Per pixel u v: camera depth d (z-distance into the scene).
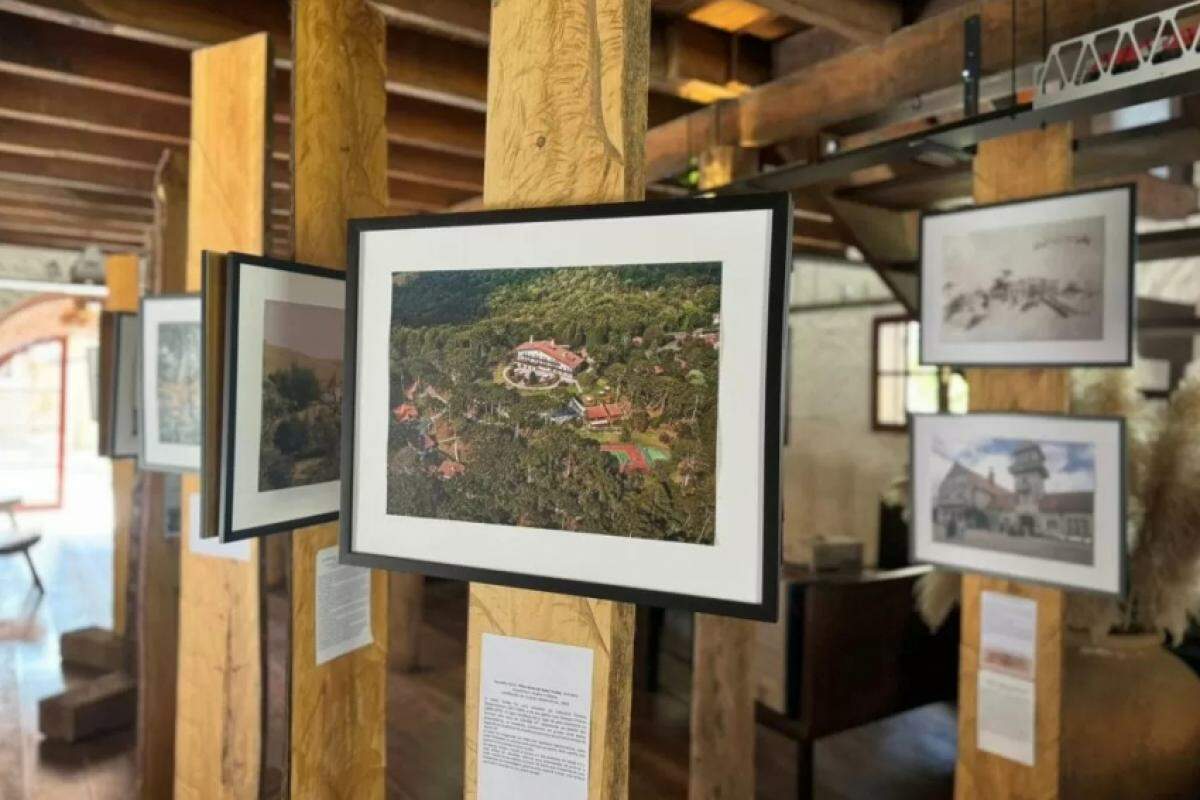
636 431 1.04
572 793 1.14
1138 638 2.58
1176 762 2.52
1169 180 4.44
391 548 1.18
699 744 2.78
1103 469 2.04
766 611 0.96
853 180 3.75
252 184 1.77
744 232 0.98
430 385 1.15
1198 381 2.38
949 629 3.24
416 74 2.85
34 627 4.98
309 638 1.59
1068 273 2.08
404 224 1.17
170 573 2.99
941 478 2.35
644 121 1.13
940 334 2.34
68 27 2.76
